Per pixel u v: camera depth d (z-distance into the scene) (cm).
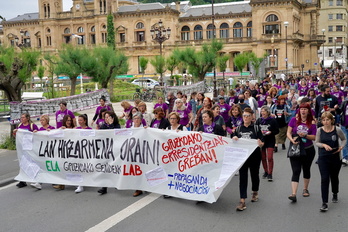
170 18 7825
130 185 922
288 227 705
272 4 7194
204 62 3797
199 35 8169
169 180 880
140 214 791
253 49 7394
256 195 855
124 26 8094
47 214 812
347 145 1172
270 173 1024
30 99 3228
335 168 807
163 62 4759
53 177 1005
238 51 7638
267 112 999
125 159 924
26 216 805
